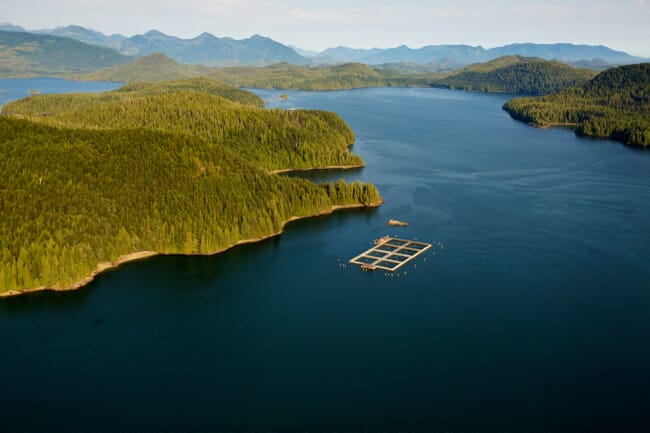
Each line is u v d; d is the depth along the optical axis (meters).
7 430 131.50
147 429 131.88
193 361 159.50
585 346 165.38
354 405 139.62
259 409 138.50
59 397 143.62
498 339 169.38
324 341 169.50
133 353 163.50
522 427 131.88
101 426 133.00
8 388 147.00
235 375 152.50
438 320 181.12
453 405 139.62
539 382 148.38
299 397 143.00
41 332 174.12
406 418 135.00
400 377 150.62
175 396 144.00
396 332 174.00
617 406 139.25
